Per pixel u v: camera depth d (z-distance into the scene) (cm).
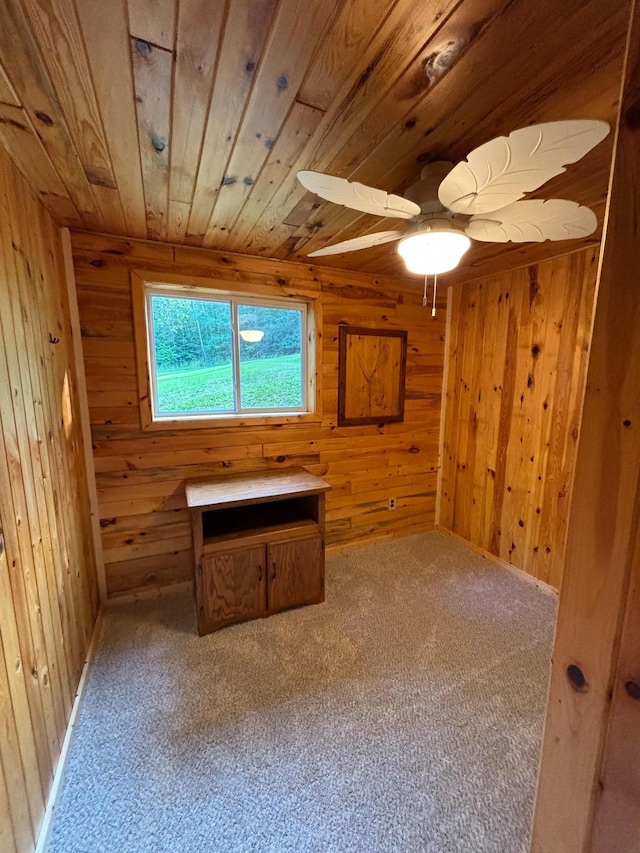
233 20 79
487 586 250
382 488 307
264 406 263
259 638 199
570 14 78
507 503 272
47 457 144
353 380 280
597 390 58
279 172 138
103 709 156
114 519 223
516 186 106
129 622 211
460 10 77
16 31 79
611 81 96
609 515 59
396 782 129
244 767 133
